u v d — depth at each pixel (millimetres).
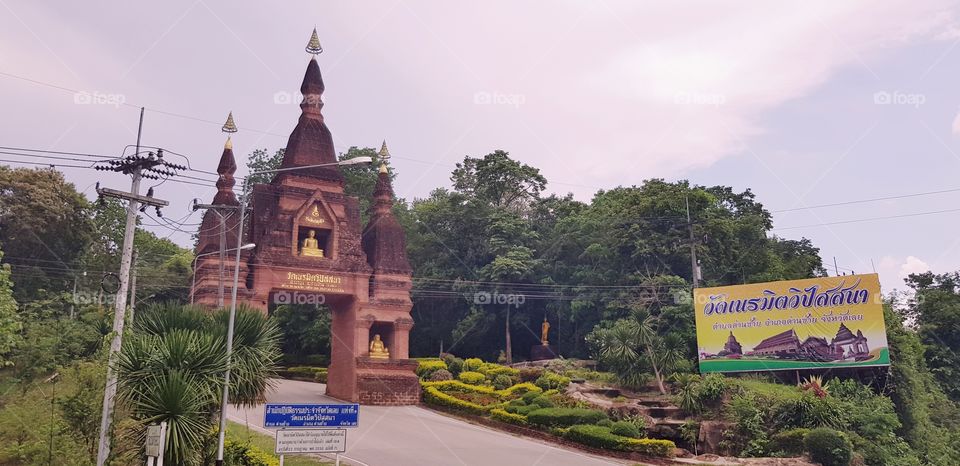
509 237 65500
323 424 23625
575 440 36438
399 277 47938
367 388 44656
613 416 40219
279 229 44875
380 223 49156
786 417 37094
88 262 59969
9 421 25000
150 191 24531
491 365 54594
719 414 38750
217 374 22562
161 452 19453
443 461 29953
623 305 54562
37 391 28406
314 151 47812
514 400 43188
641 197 61031
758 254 61000
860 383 41156
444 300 66875
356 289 46312
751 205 74562
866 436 37375
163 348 21703
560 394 44500
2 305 28250
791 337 42625
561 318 61781
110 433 21719
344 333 47125
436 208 71375
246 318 24812
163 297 66500
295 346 65812
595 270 59562
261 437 31375
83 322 36562
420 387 47188
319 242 47875
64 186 58875
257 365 24359
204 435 22344
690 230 54781
